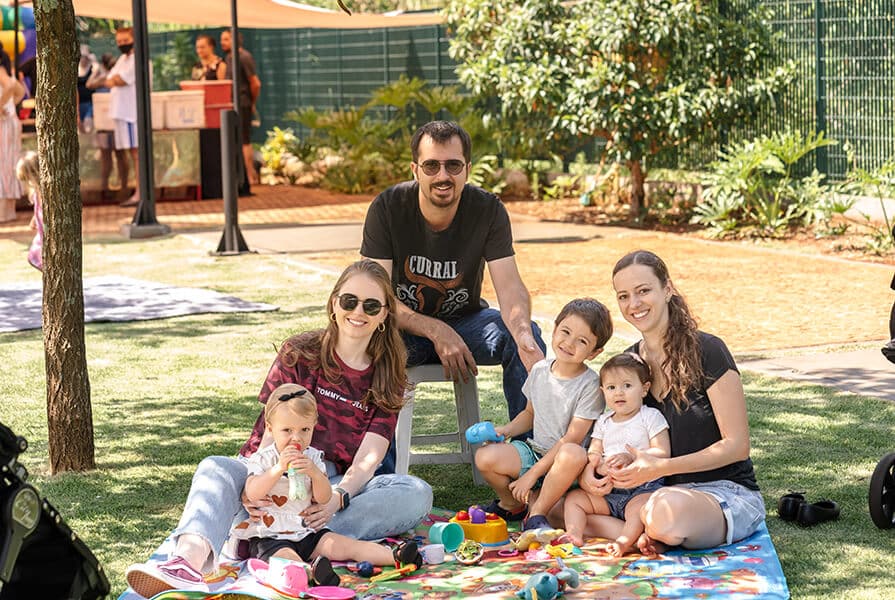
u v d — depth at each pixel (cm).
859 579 432
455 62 2000
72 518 513
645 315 477
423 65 2077
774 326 886
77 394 577
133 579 408
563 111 1471
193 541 423
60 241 568
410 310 569
